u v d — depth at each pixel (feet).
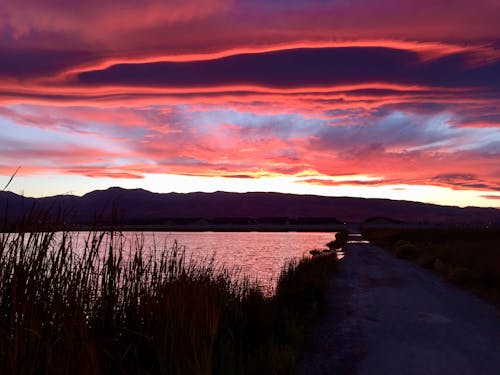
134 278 16.49
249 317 22.00
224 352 16.15
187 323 15.07
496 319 27.99
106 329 14.43
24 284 11.86
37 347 10.65
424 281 48.42
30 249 12.34
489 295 37.52
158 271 18.45
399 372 17.67
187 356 13.57
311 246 178.50
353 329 25.43
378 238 169.89
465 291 40.45
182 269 19.45
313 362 19.21
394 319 28.19
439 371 17.71
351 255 93.76
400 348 21.20
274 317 23.44
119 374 12.87
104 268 15.10
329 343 22.38
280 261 97.96
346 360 19.42
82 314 11.90
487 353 20.22
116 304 15.25
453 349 20.95
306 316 27.84
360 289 42.27
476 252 65.51
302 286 35.09
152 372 13.78
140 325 15.10
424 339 22.94
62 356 10.62
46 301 11.82
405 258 83.51
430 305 33.27
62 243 12.92
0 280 12.04
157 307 15.88
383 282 47.75
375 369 18.10
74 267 13.21
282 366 16.71
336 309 31.73
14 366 10.12
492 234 130.62
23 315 10.93
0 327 10.57
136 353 14.11
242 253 130.52
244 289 26.08
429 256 66.80
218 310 17.87
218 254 120.06
